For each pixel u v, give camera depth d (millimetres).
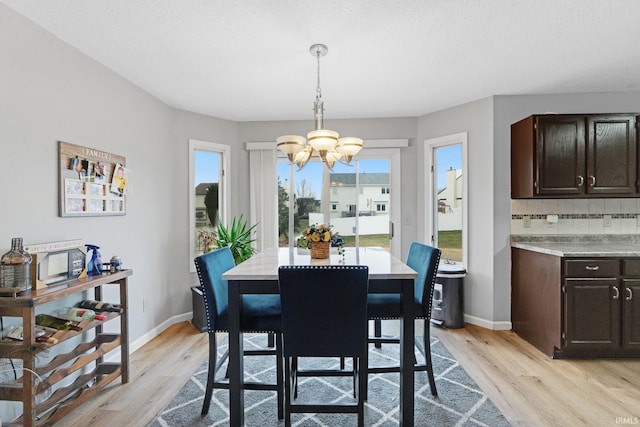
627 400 2076
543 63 2627
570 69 2738
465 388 2232
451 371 2471
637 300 2586
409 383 1820
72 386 1938
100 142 2518
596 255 2600
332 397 2164
